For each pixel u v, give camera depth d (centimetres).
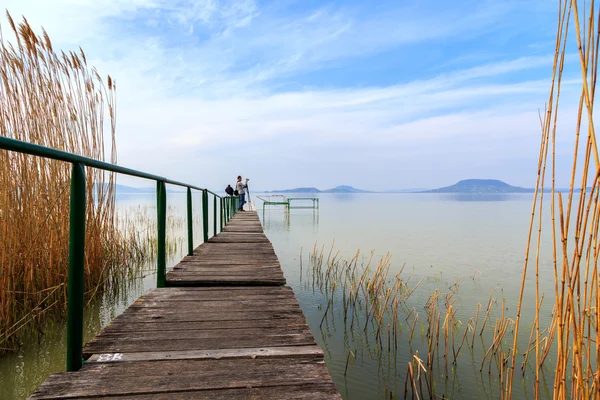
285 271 884
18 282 398
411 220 2714
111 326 233
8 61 428
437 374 384
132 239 793
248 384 162
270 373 173
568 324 194
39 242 423
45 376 334
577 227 190
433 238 1566
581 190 185
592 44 167
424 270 891
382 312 506
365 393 347
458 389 354
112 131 583
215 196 749
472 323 526
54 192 450
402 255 1118
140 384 160
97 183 536
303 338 215
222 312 264
